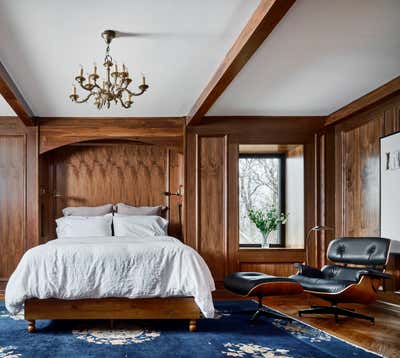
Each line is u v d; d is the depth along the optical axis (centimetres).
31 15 284
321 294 415
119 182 655
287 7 251
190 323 388
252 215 638
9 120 586
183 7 275
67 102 514
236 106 541
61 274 377
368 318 419
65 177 646
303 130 605
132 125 602
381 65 385
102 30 308
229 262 590
